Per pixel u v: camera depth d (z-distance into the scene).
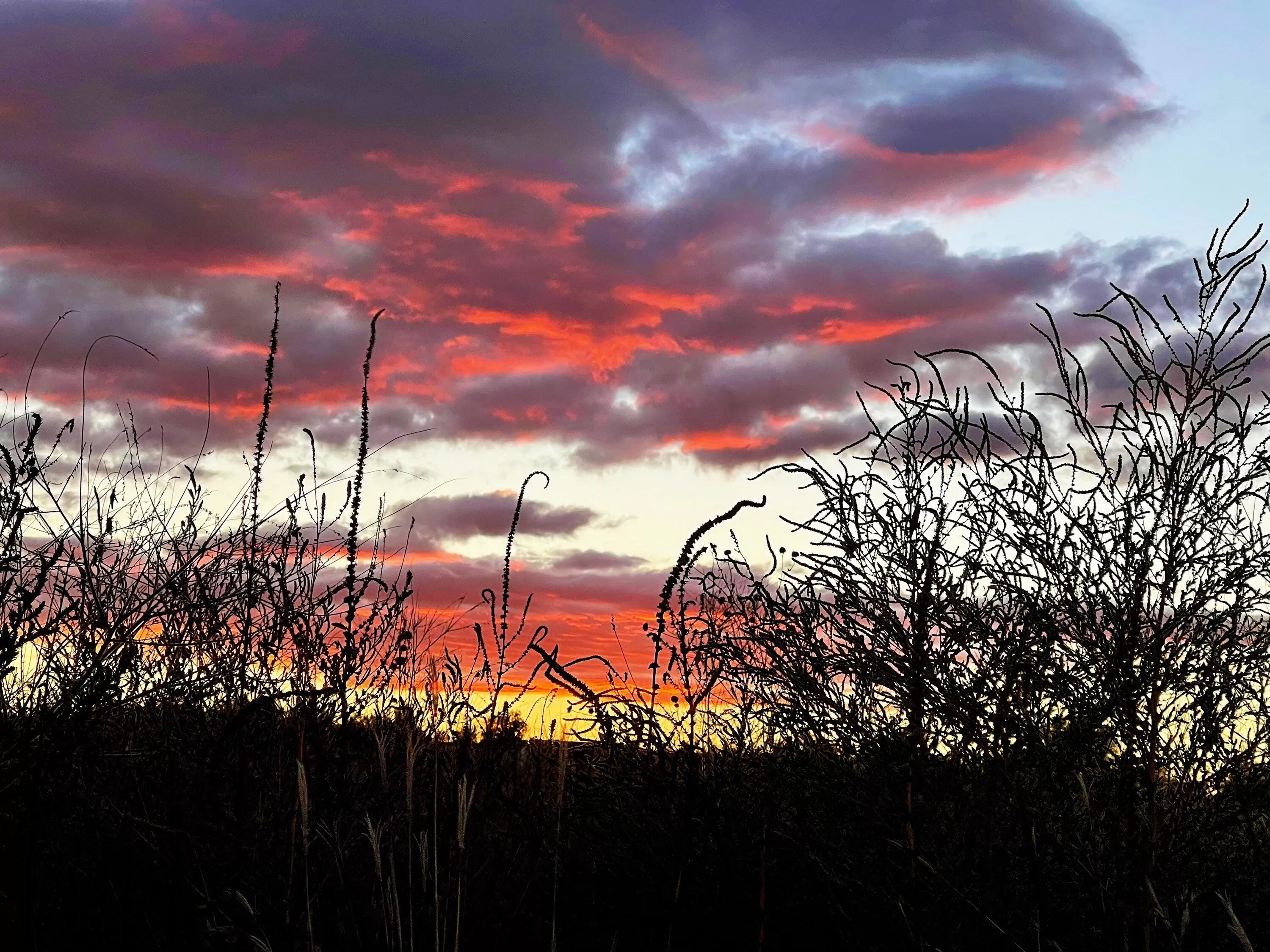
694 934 3.18
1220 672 2.89
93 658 3.45
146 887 3.06
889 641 3.37
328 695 3.62
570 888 3.50
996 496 3.24
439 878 3.31
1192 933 2.76
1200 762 2.89
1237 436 2.95
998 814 3.12
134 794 3.30
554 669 3.62
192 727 3.63
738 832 3.33
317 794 3.31
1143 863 2.83
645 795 3.59
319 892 3.07
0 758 3.07
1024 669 3.03
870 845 3.25
